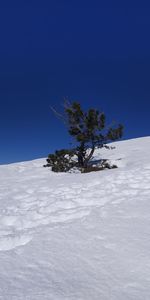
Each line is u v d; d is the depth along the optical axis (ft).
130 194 27.89
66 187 34.12
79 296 12.09
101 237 18.20
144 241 17.04
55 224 21.59
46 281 13.56
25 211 26.55
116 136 59.57
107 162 60.80
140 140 94.07
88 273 14.20
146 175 35.19
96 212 22.99
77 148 59.93
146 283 13.02
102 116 58.75
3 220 24.80
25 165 74.02
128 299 11.80
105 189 30.60
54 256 16.29
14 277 14.08
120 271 14.19
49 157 61.87
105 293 12.34
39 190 35.37
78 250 16.78
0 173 63.10
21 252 17.16
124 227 19.42
